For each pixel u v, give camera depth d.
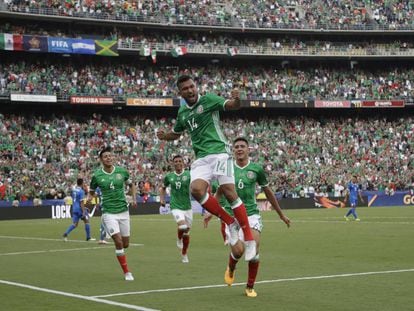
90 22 79.38
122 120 80.44
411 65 92.19
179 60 85.81
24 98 72.75
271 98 84.88
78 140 74.31
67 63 79.44
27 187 65.25
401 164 82.75
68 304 14.26
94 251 28.31
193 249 28.47
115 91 79.06
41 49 73.81
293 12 89.62
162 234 38.38
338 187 76.19
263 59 89.31
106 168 19.55
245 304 13.95
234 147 15.77
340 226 41.81
